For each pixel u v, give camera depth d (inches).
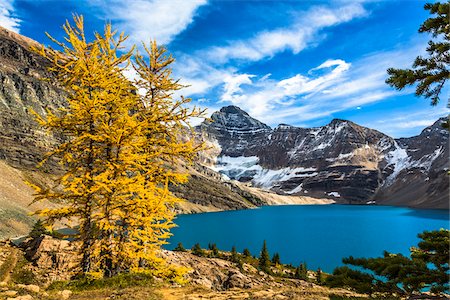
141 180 572.4
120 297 468.4
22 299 412.2
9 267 1188.5
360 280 309.6
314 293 503.5
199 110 700.0
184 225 7017.7
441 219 7790.4
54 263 1218.0
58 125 577.9
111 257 600.1
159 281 626.8
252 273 1943.9
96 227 575.2
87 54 596.7
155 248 650.2
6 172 5017.2
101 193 557.9
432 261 285.9
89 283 565.3
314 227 6565.0
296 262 3316.9
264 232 5866.1
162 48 737.6
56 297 456.8
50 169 6181.1
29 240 1509.6
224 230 6156.5
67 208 568.1
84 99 533.3
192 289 573.9
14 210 3644.2
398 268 287.6
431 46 245.6
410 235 5211.6
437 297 281.1
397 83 252.7
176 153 678.5
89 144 589.3
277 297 471.5
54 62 581.9
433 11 235.5
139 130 589.6
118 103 581.6
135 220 581.3
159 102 724.0
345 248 4101.9
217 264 1871.3
